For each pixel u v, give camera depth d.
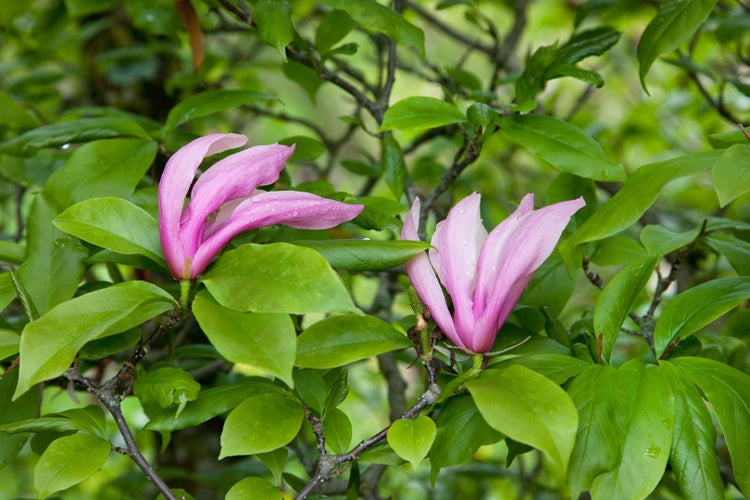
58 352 1.13
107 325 1.14
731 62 2.17
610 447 1.14
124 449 1.18
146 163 1.33
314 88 1.67
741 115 2.17
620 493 1.14
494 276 1.17
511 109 1.30
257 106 1.92
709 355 1.42
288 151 1.19
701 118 2.26
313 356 1.17
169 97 1.97
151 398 1.17
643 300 1.82
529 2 2.32
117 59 1.92
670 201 2.42
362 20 1.30
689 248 1.35
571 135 1.28
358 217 1.26
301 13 2.16
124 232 1.20
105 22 1.97
